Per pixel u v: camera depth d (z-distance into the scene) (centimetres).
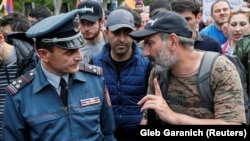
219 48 414
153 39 266
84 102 265
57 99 260
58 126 256
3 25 458
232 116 255
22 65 334
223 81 258
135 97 363
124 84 362
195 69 265
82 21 442
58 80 262
